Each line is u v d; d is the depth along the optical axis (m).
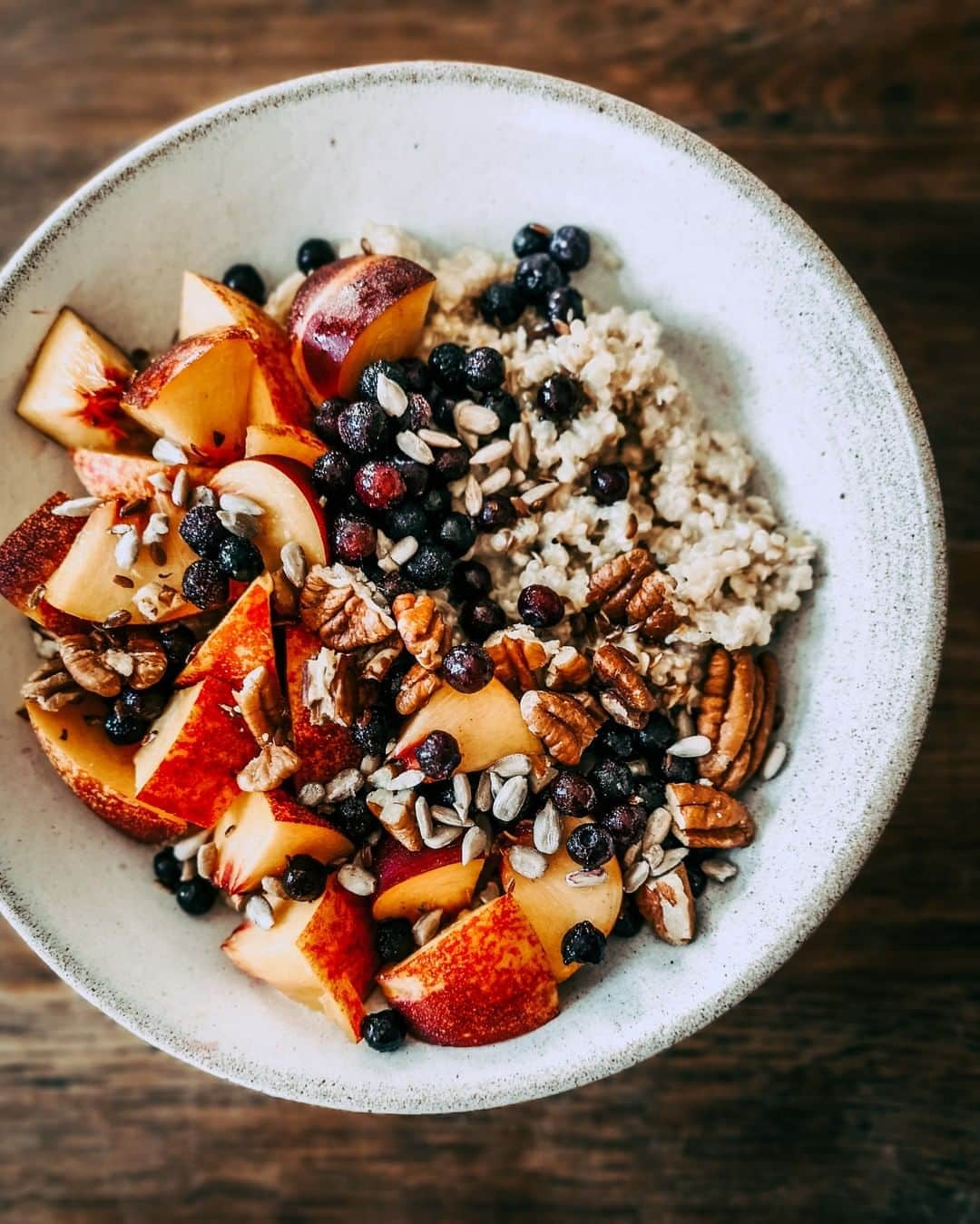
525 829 0.37
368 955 0.37
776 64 0.44
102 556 0.36
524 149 0.38
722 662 0.38
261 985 0.37
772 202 0.36
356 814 0.37
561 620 0.37
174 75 0.45
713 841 0.37
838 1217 0.43
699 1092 0.43
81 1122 0.43
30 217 0.44
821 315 0.37
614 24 0.44
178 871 0.38
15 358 0.37
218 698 0.36
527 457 0.38
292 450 0.37
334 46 0.45
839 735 0.37
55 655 0.38
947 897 0.43
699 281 0.38
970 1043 0.43
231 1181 0.43
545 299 0.38
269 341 0.37
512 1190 0.43
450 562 0.37
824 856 0.36
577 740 0.36
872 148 0.44
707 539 0.38
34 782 0.37
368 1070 0.36
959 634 0.44
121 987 0.36
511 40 0.44
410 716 0.37
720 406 0.39
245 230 0.39
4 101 0.45
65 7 0.45
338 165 0.38
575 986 0.37
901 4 0.44
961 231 0.44
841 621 0.37
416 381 0.38
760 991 0.43
